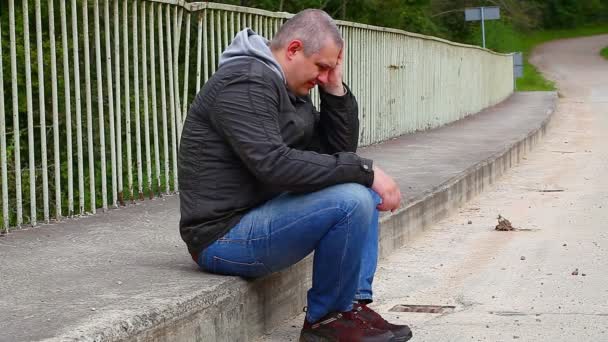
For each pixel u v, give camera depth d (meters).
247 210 4.92
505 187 12.39
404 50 16.56
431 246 8.34
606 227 9.19
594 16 82.19
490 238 8.68
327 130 5.26
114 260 5.61
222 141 4.82
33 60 9.23
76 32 7.12
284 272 5.70
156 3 8.18
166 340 4.39
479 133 17.20
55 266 5.44
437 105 19.34
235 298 5.00
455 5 47.00
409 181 10.03
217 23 9.20
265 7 21.03
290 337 5.40
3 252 5.89
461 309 6.14
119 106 7.76
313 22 4.89
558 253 7.91
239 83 4.70
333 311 4.95
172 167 8.62
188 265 5.43
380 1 28.25
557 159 15.96
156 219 7.23
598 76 47.91
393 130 15.94
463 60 22.41
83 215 7.35
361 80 14.12
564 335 5.49
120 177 7.86
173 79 8.48
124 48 7.77
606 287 6.64
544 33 77.31
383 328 5.04
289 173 4.62
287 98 4.86
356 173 4.73
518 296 6.45
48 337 3.90
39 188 8.76
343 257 4.74
